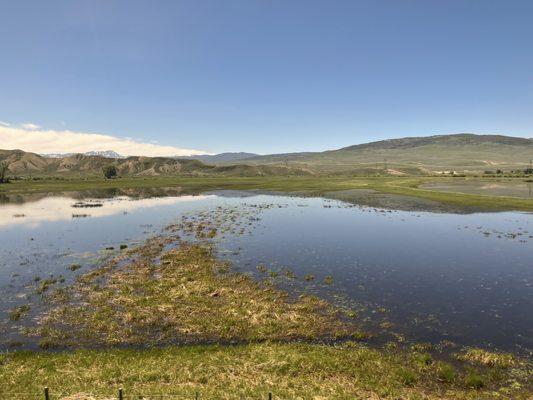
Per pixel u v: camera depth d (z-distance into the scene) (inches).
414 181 7037.4
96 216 3152.1
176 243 2065.7
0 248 1983.3
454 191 5068.9
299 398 679.1
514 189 5408.5
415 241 2096.5
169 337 959.6
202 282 1357.0
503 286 1355.8
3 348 914.7
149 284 1339.8
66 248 1978.3
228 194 5275.6
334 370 789.2
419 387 740.0
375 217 2962.6
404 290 1312.7
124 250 1900.8
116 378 748.6
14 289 1333.7
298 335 969.5
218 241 2086.6
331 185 6471.5
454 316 1095.6
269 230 2420.0
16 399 670.5
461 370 807.1
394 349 899.4
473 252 1851.6
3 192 5777.6
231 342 935.7
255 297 1223.5
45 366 807.1
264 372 778.8
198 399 669.3
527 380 767.1
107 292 1259.8
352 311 1122.0
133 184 7426.2
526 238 2167.8
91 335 970.7
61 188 6432.1
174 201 4372.5
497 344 928.3
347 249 1910.7
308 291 1300.4
